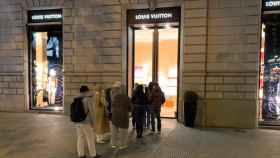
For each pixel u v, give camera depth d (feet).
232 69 31.55
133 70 38.37
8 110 41.78
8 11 40.83
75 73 37.83
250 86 30.96
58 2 38.27
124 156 19.75
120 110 21.52
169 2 33.73
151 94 27.73
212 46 32.22
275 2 30.71
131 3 35.14
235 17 31.32
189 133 27.63
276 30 31.30
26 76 41.22
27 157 19.42
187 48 32.83
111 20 35.96
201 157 19.53
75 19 37.50
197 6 32.24
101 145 22.88
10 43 41.14
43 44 41.29
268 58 31.76
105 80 36.47
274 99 31.71
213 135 26.81
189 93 31.40
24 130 28.45
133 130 28.78
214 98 32.14
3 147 21.99
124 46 35.99
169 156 19.74
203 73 32.19
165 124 32.53
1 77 41.75
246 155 20.04
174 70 36.76
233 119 31.50
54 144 22.94
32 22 40.93
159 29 37.09
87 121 19.01
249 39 30.94
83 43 37.29
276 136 26.53
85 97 19.11
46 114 39.40
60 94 40.88
